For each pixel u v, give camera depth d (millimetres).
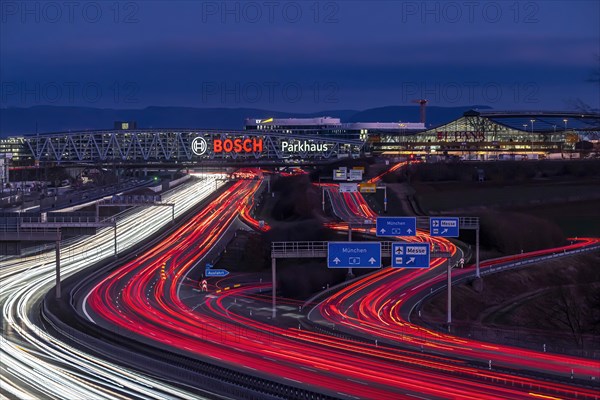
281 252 103688
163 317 101125
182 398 61375
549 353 81000
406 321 99188
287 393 60469
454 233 108688
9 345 82125
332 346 83188
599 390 64500
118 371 70438
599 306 110188
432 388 65125
